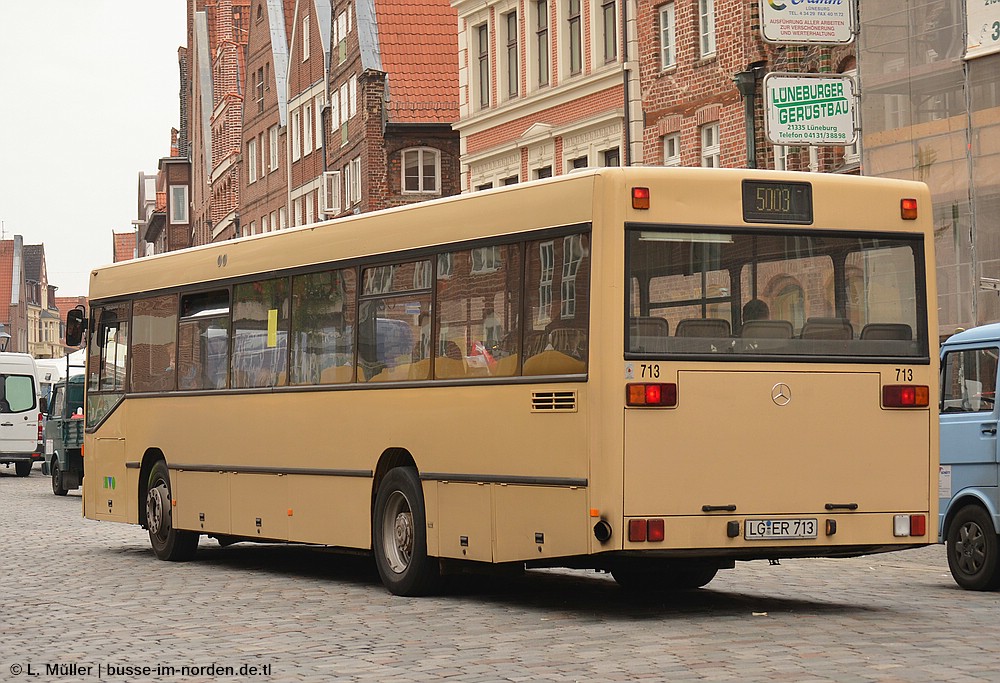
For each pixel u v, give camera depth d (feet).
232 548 71.87
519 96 150.00
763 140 112.78
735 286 42.86
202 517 61.36
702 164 121.39
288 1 259.39
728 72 116.98
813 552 43.57
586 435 41.81
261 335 57.82
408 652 36.91
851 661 34.47
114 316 69.10
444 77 196.24
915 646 36.83
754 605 46.39
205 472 61.21
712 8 119.85
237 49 307.17
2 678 34.01
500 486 44.98
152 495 64.95
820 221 43.86
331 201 217.56
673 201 42.37
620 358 41.47
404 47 197.06
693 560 46.98
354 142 201.05
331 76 215.92
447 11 199.72
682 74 123.24
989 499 50.24
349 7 204.23
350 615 44.50
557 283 43.29
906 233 44.83
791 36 80.48
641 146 129.29
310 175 231.30
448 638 39.29
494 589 51.78
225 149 302.25
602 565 46.55
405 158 193.98
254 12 269.03
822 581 54.44
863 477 43.73
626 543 41.27
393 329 50.21
